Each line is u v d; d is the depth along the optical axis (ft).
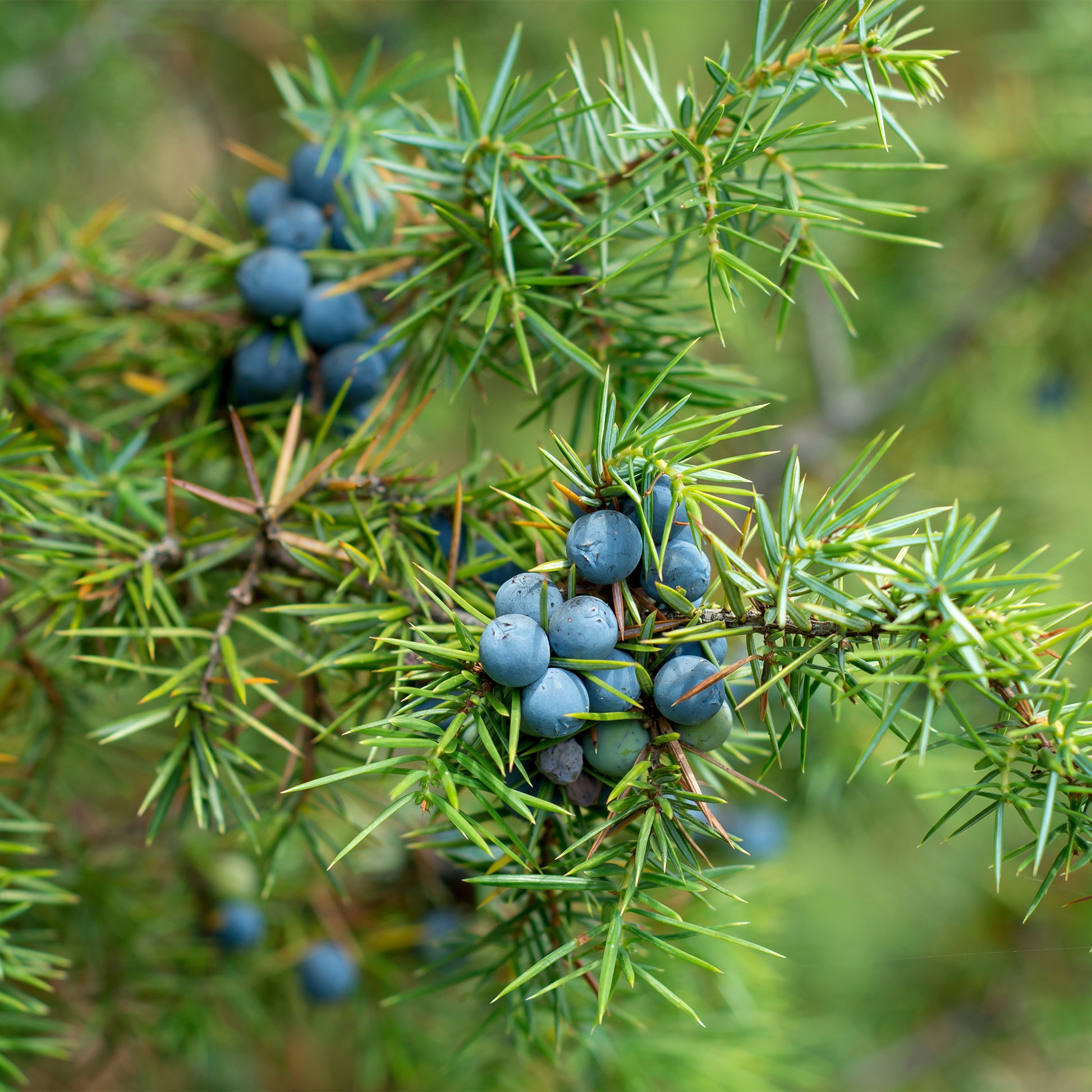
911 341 3.01
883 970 2.95
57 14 2.93
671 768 1.07
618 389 1.28
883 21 1.15
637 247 1.33
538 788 1.10
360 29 3.23
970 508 2.75
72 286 1.49
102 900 1.54
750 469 2.96
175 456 1.41
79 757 1.45
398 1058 1.65
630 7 3.28
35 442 1.44
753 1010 1.54
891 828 2.28
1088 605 1.03
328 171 1.36
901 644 1.06
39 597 1.26
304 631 1.28
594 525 1.06
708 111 1.15
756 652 1.07
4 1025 1.36
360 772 1.06
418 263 1.31
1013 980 2.76
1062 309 2.75
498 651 1.05
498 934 1.17
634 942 1.10
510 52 1.22
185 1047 1.65
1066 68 2.65
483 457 1.26
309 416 1.34
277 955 1.67
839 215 1.20
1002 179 2.68
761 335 2.85
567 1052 1.51
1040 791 1.05
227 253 1.35
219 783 1.23
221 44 3.58
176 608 1.26
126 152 3.34
